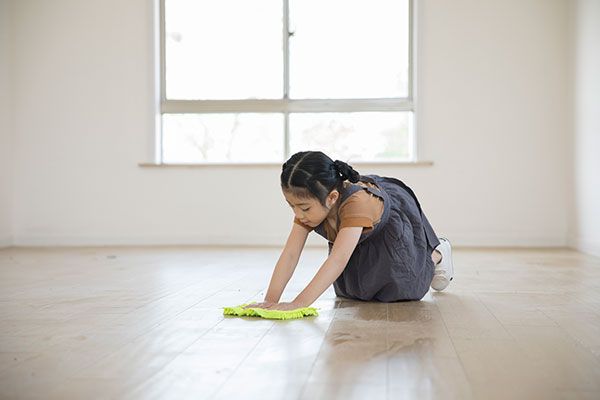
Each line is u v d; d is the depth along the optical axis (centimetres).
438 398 121
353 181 209
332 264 207
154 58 571
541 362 147
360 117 564
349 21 565
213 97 576
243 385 130
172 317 205
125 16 572
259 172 564
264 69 572
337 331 181
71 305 232
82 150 576
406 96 562
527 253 473
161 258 436
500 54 549
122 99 574
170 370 141
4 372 141
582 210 500
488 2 549
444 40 552
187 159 578
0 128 559
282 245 556
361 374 137
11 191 578
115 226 574
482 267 370
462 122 551
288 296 254
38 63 578
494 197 550
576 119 515
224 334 177
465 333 179
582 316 206
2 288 280
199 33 575
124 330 184
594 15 471
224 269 362
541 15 546
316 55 568
